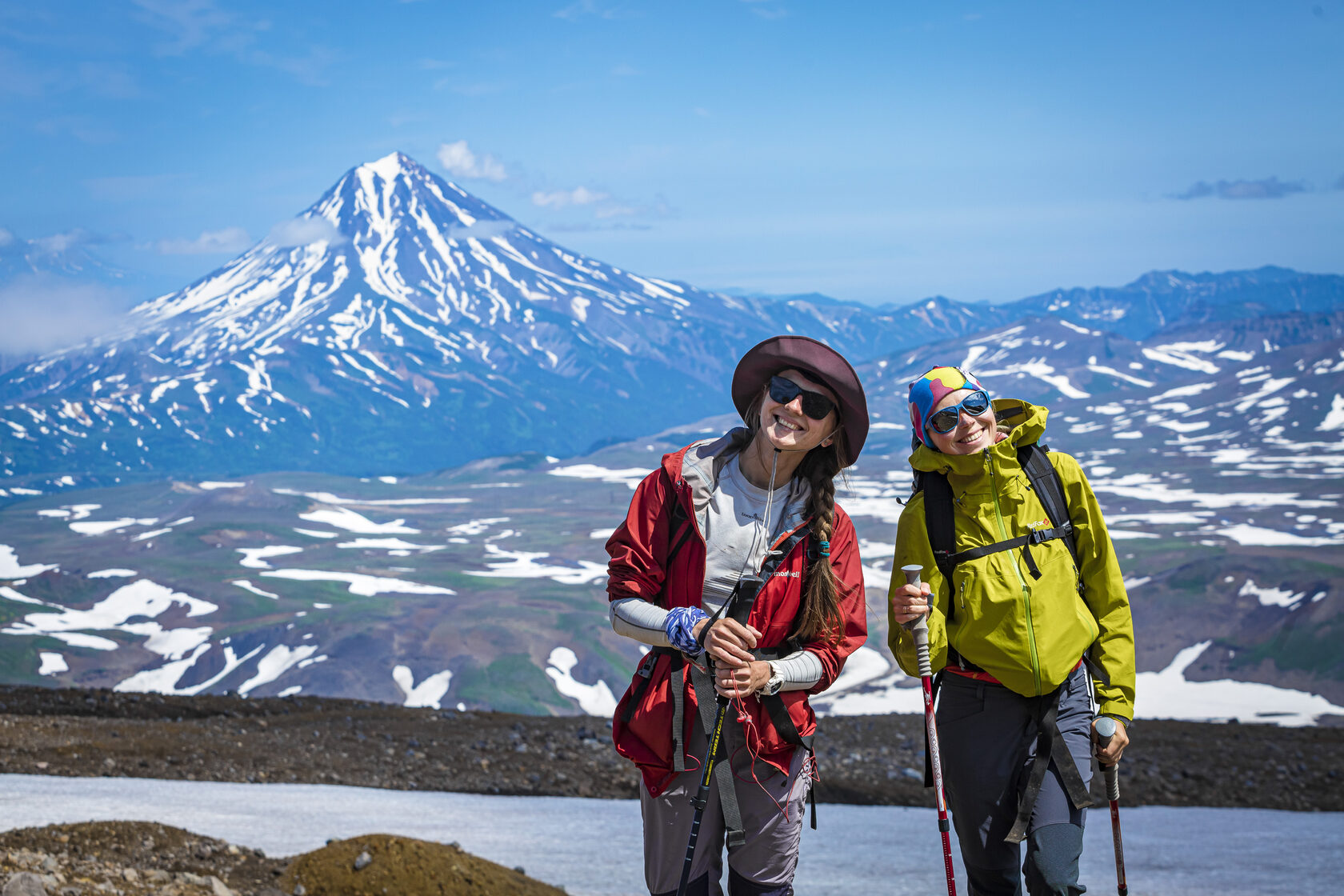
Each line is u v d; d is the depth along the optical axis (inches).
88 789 409.7
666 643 125.3
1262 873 353.7
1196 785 565.3
